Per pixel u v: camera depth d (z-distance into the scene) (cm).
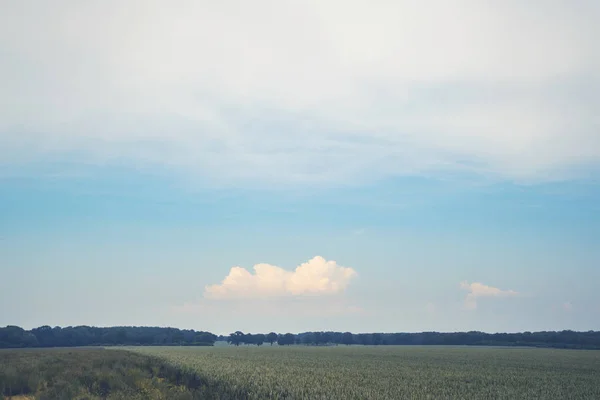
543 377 5006
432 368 6088
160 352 9081
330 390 3441
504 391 3797
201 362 5931
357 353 11044
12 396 2967
